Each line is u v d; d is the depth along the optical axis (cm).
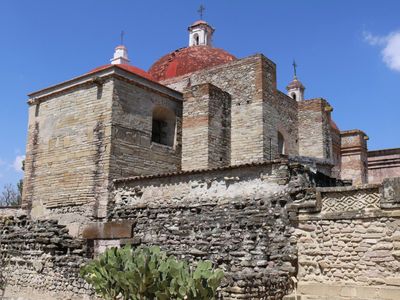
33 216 2198
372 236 1360
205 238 1630
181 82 2730
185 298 1016
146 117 2173
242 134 2355
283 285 1392
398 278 1302
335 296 1385
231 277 1223
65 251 1780
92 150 2036
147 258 1051
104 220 1909
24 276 1803
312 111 2730
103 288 1125
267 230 1516
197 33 3466
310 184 1542
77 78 2148
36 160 2275
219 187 1667
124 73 2083
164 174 1795
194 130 2259
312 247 1445
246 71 2425
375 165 3634
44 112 2303
